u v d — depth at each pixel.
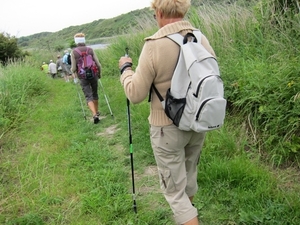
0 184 3.54
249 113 3.87
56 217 2.93
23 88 7.81
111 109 6.29
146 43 2.04
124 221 2.78
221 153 3.56
